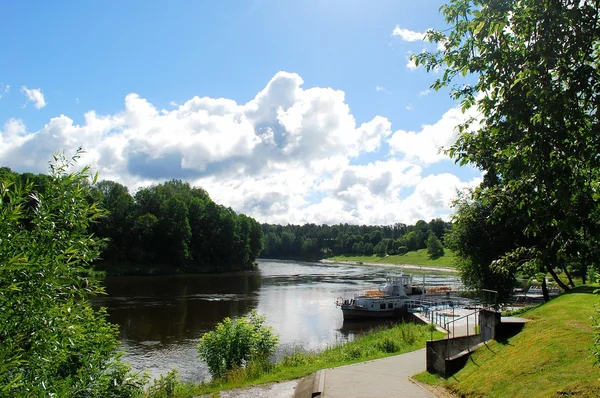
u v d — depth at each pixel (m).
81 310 7.10
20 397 5.29
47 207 6.33
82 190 6.75
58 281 6.16
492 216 7.29
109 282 65.44
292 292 57.75
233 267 107.12
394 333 25.47
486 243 25.66
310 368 16.88
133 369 21.77
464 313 32.91
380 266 136.88
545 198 5.84
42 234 6.08
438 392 12.44
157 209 94.25
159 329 31.83
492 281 26.03
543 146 5.35
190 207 105.56
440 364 14.09
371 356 18.80
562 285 25.59
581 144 5.23
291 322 37.03
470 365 13.41
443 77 6.98
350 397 12.10
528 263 6.43
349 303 41.31
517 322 14.66
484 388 11.14
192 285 64.94
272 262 163.12
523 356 11.83
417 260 150.25
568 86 5.23
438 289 49.56
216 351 18.73
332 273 99.88
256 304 45.59
